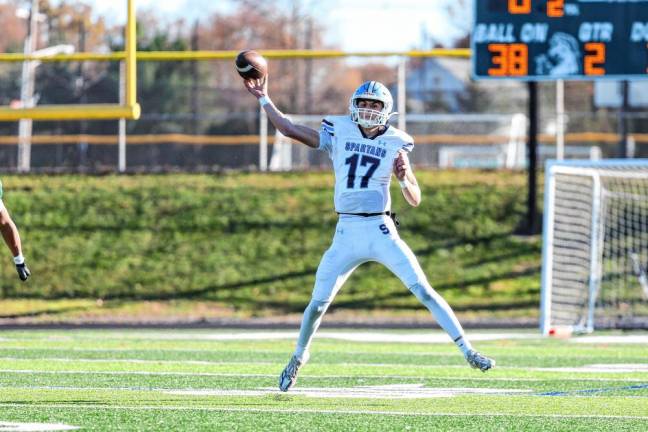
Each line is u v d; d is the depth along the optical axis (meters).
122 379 22.28
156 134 69.12
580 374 23.95
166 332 36.78
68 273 46.97
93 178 56.22
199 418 16.41
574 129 80.44
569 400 19.19
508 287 44.66
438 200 51.94
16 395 19.31
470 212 50.75
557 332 34.56
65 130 66.12
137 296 45.25
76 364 25.48
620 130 57.09
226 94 73.00
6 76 69.81
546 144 75.19
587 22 42.50
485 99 77.62
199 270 47.12
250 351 29.53
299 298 44.53
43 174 56.91
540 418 16.83
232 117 63.66
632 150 63.62
